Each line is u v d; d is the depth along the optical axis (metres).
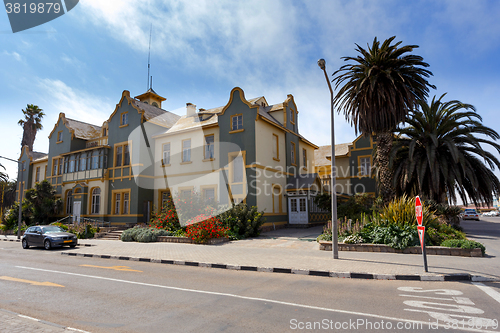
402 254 11.28
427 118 19.06
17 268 10.71
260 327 4.76
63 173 29.72
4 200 38.06
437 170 17.69
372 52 16.95
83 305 6.09
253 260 10.84
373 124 17.27
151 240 17.84
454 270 8.48
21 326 4.82
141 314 5.47
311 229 21.81
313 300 6.23
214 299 6.40
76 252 14.68
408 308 5.63
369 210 18.17
